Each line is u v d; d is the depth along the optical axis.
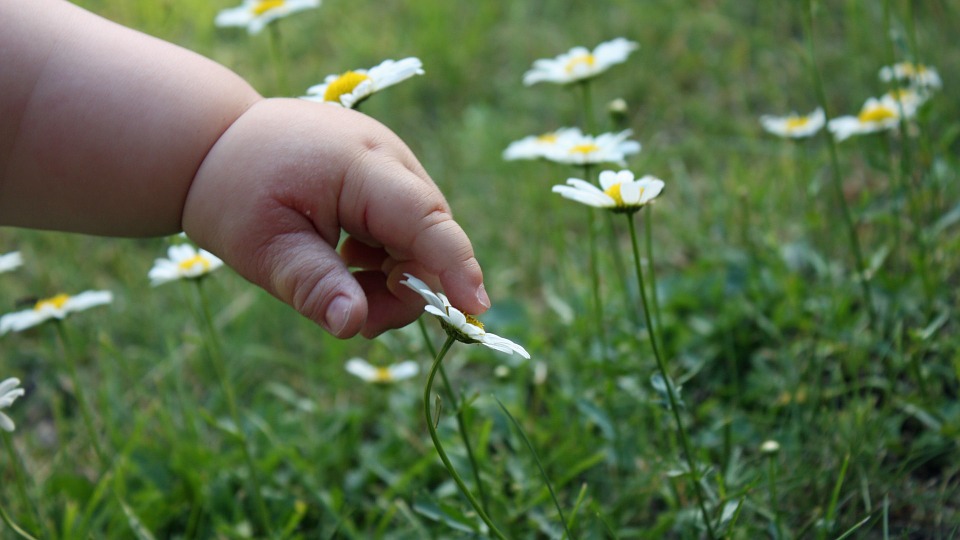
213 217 0.51
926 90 0.75
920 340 0.66
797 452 0.64
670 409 0.57
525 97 0.99
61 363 0.78
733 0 1.07
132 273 0.84
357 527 0.67
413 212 0.50
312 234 0.50
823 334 0.71
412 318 0.53
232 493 0.68
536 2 1.14
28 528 0.63
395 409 0.72
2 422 0.51
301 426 0.71
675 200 0.86
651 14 1.07
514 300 0.78
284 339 0.79
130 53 0.52
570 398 0.69
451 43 1.07
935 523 0.61
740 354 0.72
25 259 0.86
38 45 0.52
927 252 0.72
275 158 0.50
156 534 0.66
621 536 0.62
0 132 0.51
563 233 0.83
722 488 0.58
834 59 0.95
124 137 0.51
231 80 0.52
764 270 0.76
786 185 0.83
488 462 0.65
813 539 0.61
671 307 0.75
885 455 0.65
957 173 0.77
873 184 0.83
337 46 1.08
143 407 0.75
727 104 0.96
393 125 0.97
